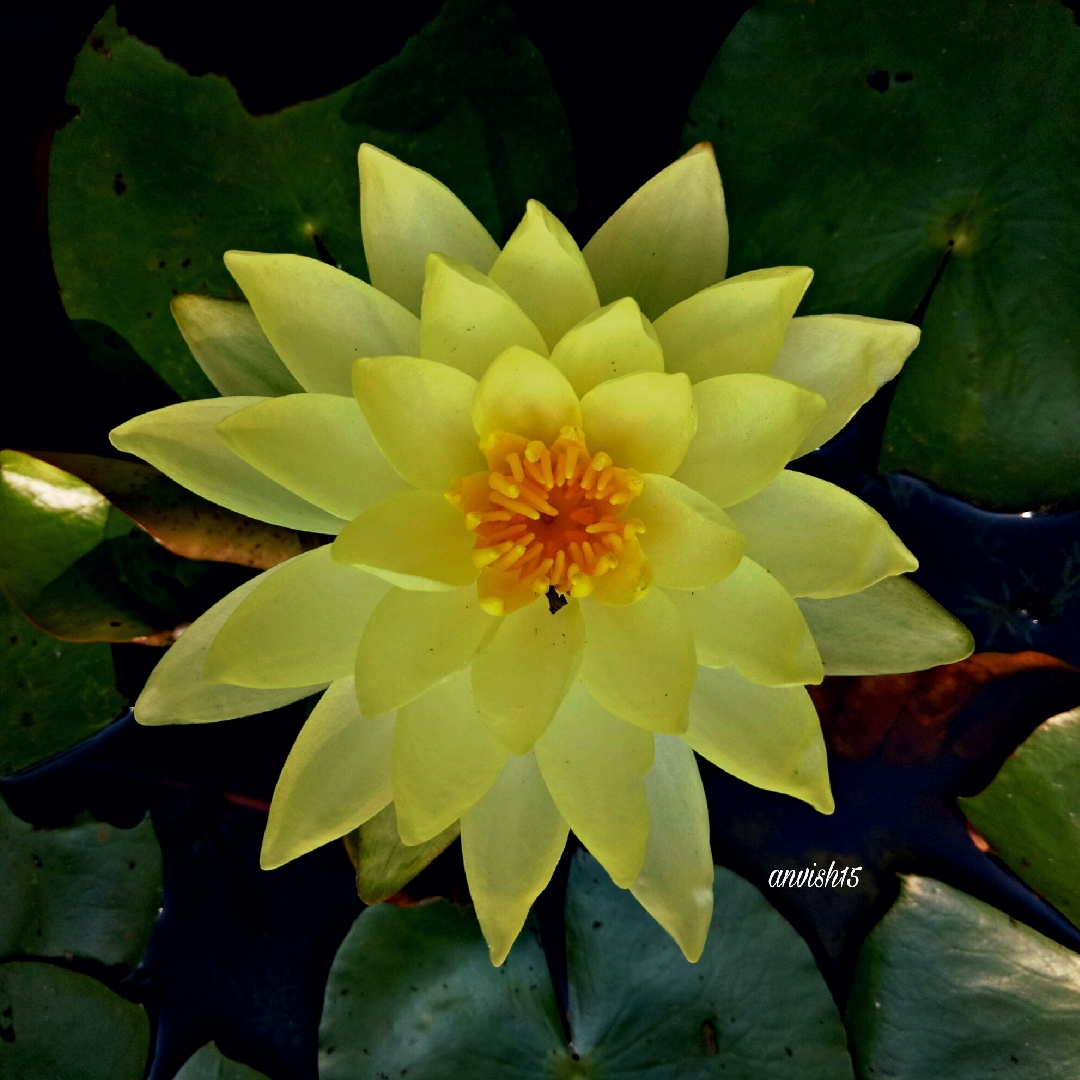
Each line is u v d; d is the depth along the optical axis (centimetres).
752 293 64
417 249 65
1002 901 68
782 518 65
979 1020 68
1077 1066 67
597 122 70
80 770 69
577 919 68
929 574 69
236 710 66
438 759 65
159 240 68
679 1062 68
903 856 68
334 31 69
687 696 64
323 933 69
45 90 69
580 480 65
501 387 64
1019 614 69
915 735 68
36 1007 68
